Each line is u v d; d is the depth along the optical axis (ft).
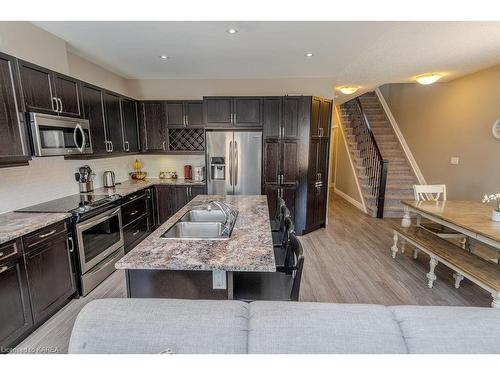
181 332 3.02
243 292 5.62
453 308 3.40
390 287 9.27
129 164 15.72
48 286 7.27
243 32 9.07
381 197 17.52
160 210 14.65
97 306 3.29
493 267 7.75
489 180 12.84
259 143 14.06
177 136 15.40
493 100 12.56
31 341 6.64
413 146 18.47
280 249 7.89
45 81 7.95
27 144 7.26
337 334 3.01
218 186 14.48
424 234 10.54
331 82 15.29
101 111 11.02
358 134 22.17
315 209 15.23
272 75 15.06
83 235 8.52
